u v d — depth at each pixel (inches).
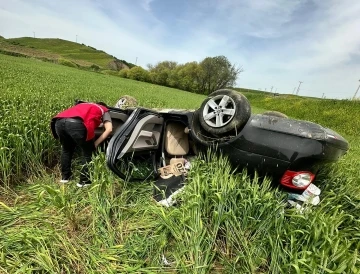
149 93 796.0
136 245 87.6
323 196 118.4
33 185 127.1
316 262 73.1
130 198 117.6
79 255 81.8
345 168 169.8
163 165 145.0
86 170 127.0
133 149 127.0
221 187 100.4
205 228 86.7
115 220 101.7
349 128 731.4
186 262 80.4
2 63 945.5
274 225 88.8
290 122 103.1
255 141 105.7
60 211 96.4
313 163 96.3
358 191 134.6
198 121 137.4
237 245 89.7
